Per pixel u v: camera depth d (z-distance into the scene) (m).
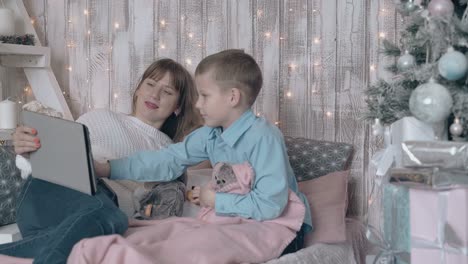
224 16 2.38
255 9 2.33
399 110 1.40
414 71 1.28
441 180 1.16
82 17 2.58
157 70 2.13
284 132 2.31
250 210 1.58
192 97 2.20
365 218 2.08
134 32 2.51
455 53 1.18
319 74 2.26
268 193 1.58
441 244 1.18
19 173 2.02
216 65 1.70
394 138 1.37
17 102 2.59
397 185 1.25
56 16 2.61
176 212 1.80
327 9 2.24
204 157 1.83
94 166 1.64
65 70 2.61
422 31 1.25
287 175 1.66
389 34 2.17
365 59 2.20
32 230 1.57
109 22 2.54
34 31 2.47
